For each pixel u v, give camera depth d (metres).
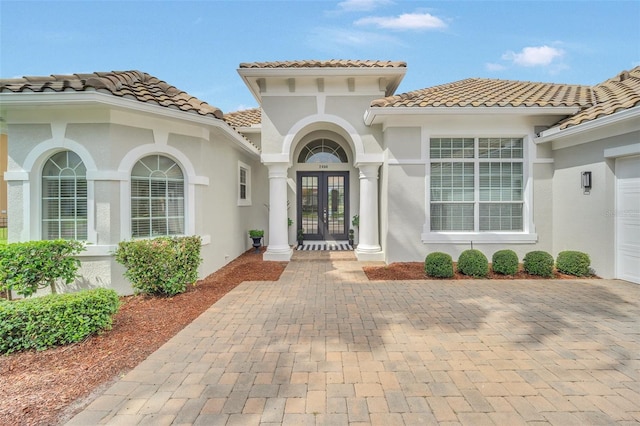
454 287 7.37
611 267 7.95
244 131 13.37
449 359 4.06
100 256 6.87
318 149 14.01
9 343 4.13
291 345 4.46
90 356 4.12
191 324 5.21
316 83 10.48
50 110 6.76
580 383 3.51
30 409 3.05
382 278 8.26
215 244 9.23
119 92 6.49
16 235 6.86
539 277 8.16
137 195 7.42
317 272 9.05
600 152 7.95
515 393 3.33
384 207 10.29
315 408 3.10
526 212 9.66
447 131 9.59
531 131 9.55
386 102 9.32
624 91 8.77
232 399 3.24
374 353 4.22
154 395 3.30
